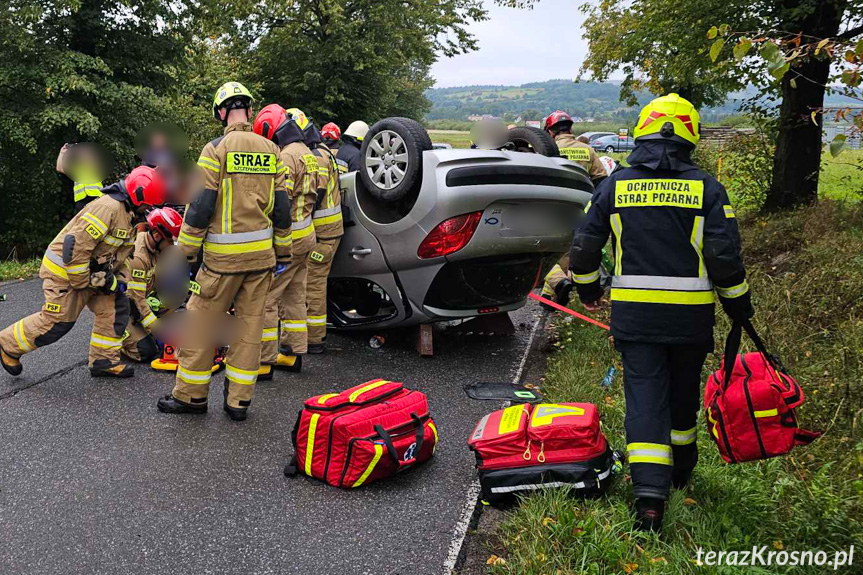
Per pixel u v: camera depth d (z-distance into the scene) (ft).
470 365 19.83
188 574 9.98
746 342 17.02
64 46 45.29
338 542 10.85
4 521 11.25
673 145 10.61
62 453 13.74
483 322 22.41
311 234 18.54
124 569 10.07
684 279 10.48
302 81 86.02
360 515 11.66
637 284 10.61
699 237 10.41
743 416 10.32
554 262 21.15
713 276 10.39
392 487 12.67
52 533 10.94
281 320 19.51
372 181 19.29
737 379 10.59
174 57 50.62
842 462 11.49
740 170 35.81
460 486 12.73
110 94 44.19
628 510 11.02
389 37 88.02
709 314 10.62
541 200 18.75
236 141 14.71
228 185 14.64
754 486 11.55
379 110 92.84
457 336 22.62
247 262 14.90
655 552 9.95
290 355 18.99
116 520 11.35
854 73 11.30
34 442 14.24
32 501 11.90
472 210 18.02
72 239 16.70
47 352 20.31
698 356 10.81
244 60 85.81
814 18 29.84
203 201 14.42
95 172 21.53
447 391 17.70
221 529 11.16
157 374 18.76
